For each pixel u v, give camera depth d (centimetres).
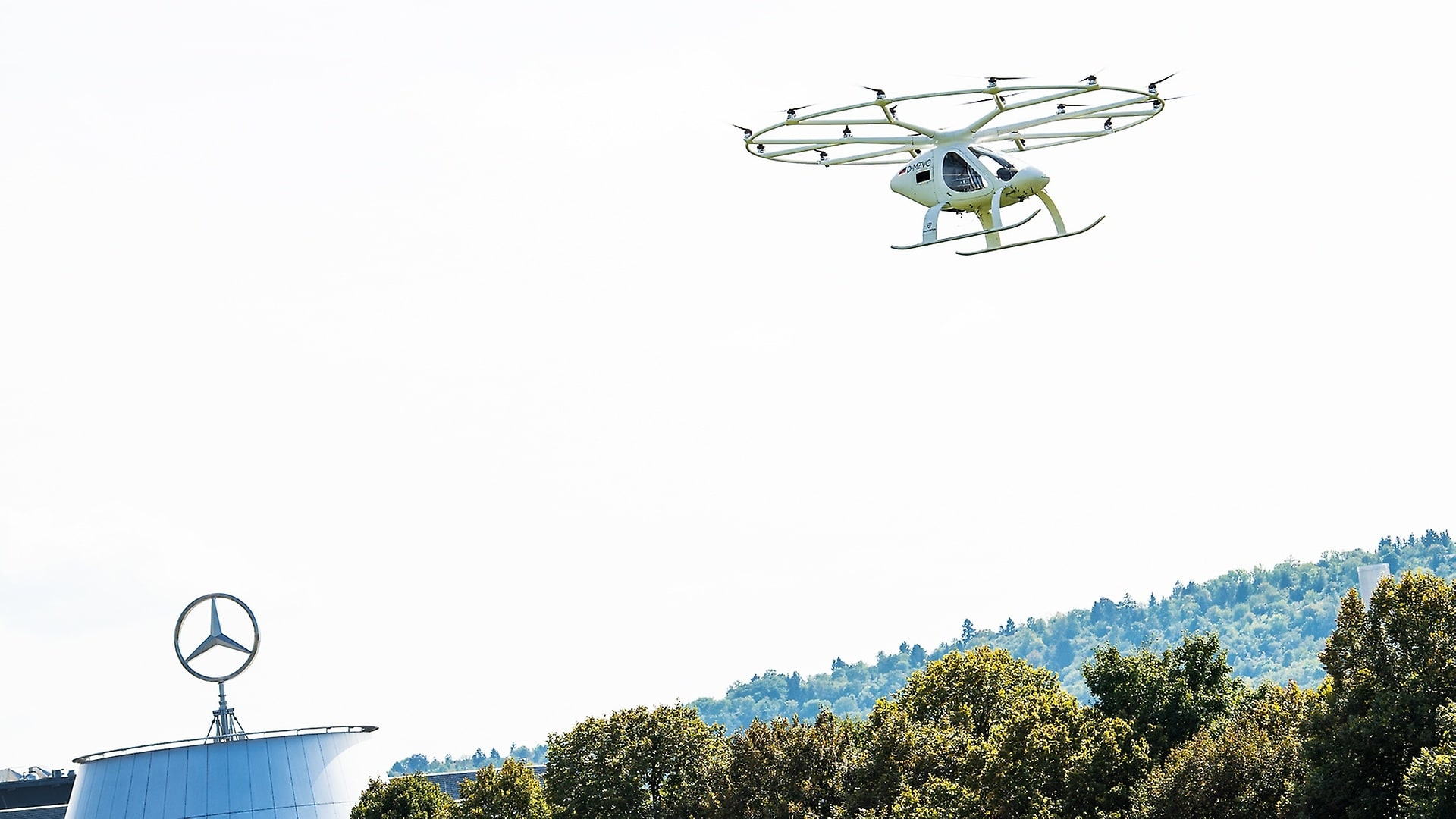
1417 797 13025
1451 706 13625
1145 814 14800
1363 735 14000
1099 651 18862
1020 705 17488
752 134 16375
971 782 16062
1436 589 14688
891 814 16350
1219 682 18475
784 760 17975
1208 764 14912
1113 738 16062
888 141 16725
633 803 19750
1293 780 14575
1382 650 14625
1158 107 16262
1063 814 15562
